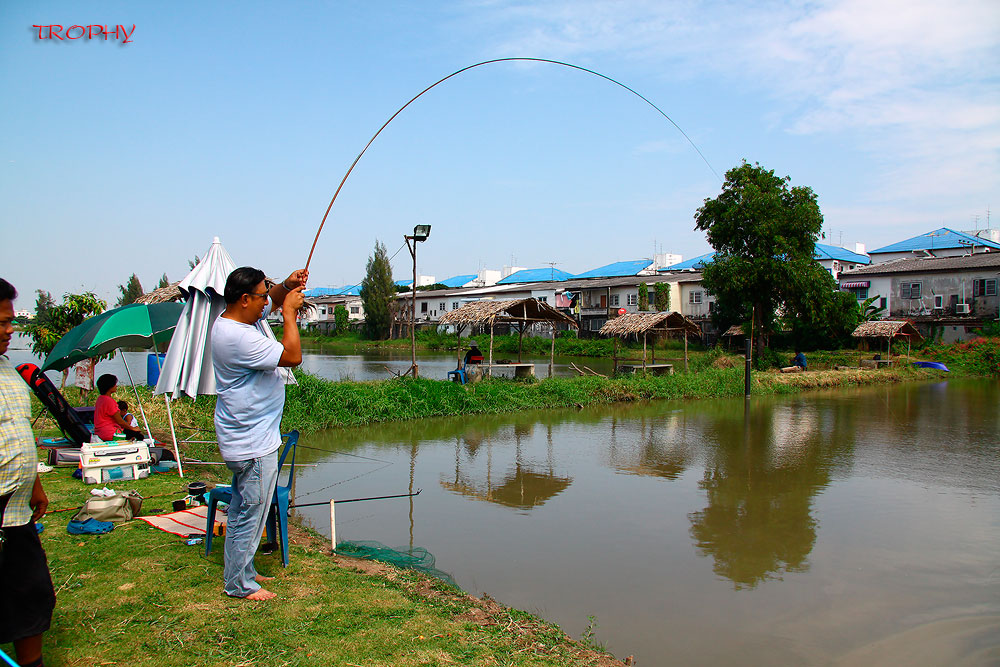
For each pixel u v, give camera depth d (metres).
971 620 5.09
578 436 13.15
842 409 18.02
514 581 5.64
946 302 39.44
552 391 17.83
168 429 11.29
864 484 9.30
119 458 7.57
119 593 4.23
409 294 63.03
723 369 22.80
